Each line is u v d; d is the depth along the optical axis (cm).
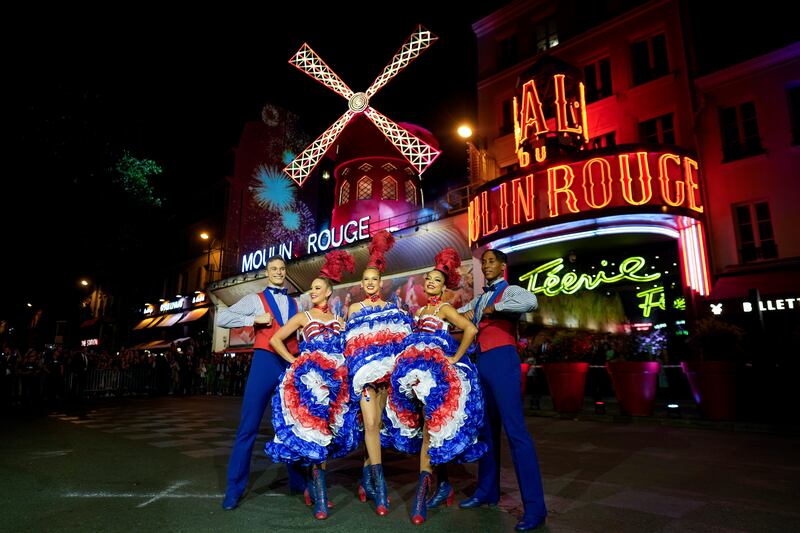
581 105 1370
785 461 534
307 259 2169
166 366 1969
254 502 373
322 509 332
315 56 2302
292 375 351
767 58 1262
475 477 456
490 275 376
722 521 326
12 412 1188
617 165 1191
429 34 2114
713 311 1211
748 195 1255
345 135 2431
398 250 1844
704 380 847
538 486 318
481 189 1400
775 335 1112
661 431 786
